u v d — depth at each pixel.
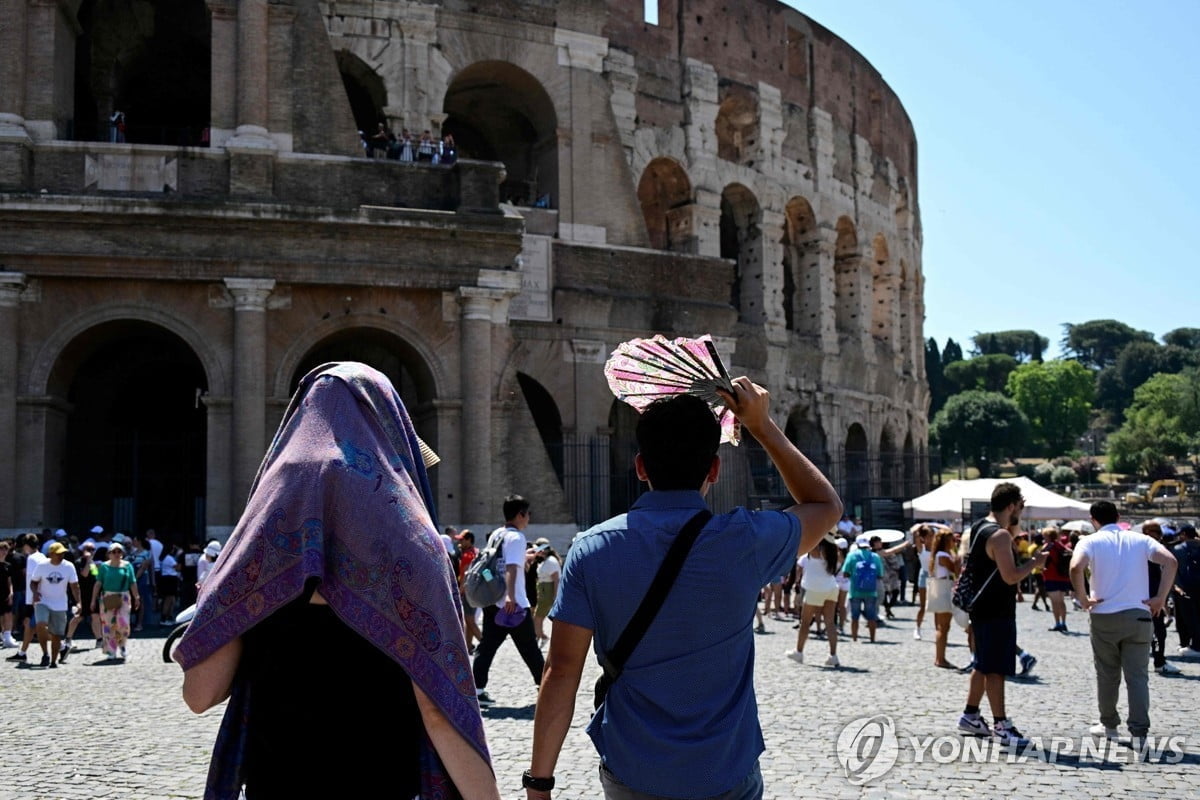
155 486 42.06
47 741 14.61
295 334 35.81
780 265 58.59
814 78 62.44
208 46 44.00
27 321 34.22
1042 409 181.88
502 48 45.44
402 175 37.00
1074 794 11.48
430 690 4.28
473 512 36.22
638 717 5.21
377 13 44.03
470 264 37.06
